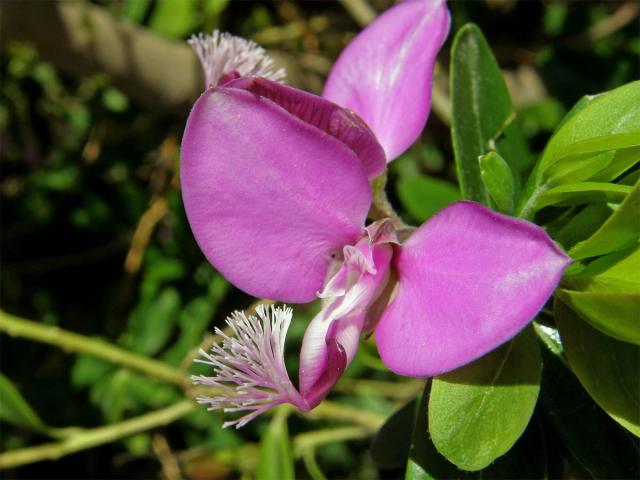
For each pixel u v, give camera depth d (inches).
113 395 4.1
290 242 1.9
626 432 2.1
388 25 2.2
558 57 4.0
